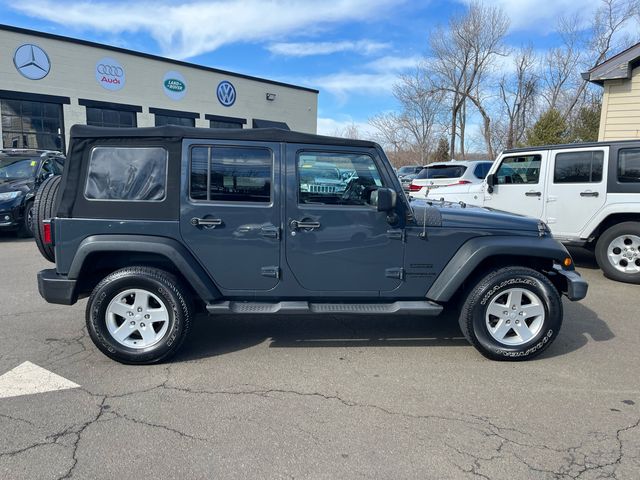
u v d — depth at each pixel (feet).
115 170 11.94
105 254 12.25
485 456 8.42
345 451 8.54
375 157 12.28
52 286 12.03
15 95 51.83
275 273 12.34
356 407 10.12
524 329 12.53
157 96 64.95
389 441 8.86
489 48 116.88
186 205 11.93
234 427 9.30
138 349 12.00
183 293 12.07
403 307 12.44
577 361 12.64
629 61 35.12
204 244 12.09
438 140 130.52
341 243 12.32
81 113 57.47
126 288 11.89
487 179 24.81
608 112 37.42
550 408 10.14
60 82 55.21
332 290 12.55
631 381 11.46
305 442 8.80
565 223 22.47
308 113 87.15
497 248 12.27
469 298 12.46
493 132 128.47
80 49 56.44
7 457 8.26
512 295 12.44
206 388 10.93
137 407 10.03
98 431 9.10
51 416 9.63
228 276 12.31
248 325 15.35
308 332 14.74
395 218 12.29
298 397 10.54
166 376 11.54
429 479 7.80
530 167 23.85
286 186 12.09
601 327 15.31
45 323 15.21
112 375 11.55
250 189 12.13
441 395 10.69
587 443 8.84
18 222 30.89
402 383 11.28
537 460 8.32
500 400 10.48
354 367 12.17
